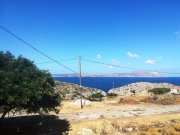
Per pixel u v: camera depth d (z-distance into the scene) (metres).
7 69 32.22
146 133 36.72
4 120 41.16
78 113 47.19
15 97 28.73
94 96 85.00
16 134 34.25
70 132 35.72
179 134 36.94
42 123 39.53
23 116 44.19
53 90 34.94
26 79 31.22
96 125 38.06
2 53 34.19
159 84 127.69
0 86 28.67
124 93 109.38
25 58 35.47
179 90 92.19
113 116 43.62
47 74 34.50
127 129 37.97
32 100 31.30
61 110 50.00
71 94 92.75
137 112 47.31
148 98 63.91
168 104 58.28
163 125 39.88
